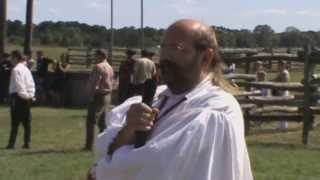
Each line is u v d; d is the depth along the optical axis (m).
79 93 27.25
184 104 3.23
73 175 11.93
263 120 18.02
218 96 3.22
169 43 3.31
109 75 14.48
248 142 16.86
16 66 15.12
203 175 3.10
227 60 18.52
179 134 3.13
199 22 3.35
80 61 46.06
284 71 19.94
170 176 3.09
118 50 42.72
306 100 17.30
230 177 3.12
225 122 3.14
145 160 3.11
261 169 12.79
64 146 15.65
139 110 3.22
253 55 19.08
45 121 21.52
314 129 19.11
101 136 3.46
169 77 3.33
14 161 13.38
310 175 12.29
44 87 27.47
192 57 3.30
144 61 17.97
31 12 30.45
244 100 18.12
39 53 28.05
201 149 3.11
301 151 15.51
